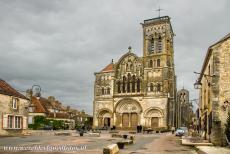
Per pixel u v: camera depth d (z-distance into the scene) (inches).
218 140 1192.8
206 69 1560.0
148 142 1423.5
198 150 1007.0
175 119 3486.7
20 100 1887.3
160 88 3206.2
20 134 1833.2
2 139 1374.3
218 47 1256.2
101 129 3277.6
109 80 3476.9
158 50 3321.9
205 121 1545.3
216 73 1240.2
